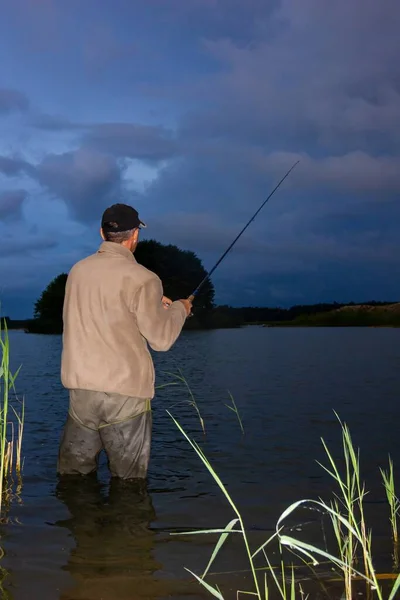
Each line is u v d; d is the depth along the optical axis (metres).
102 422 3.43
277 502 3.08
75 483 3.41
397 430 4.79
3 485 3.36
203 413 5.65
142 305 3.39
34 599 2.01
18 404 6.14
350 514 2.34
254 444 4.37
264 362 10.81
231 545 2.51
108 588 2.10
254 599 2.03
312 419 5.30
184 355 12.58
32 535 2.61
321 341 17.23
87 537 2.59
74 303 3.45
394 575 2.21
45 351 14.34
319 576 2.21
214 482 3.44
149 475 3.59
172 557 2.37
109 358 3.36
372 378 8.23
